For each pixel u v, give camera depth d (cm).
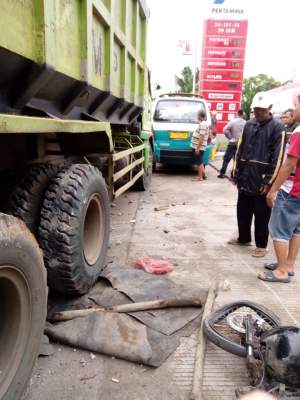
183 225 581
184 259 441
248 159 440
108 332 275
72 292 308
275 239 385
